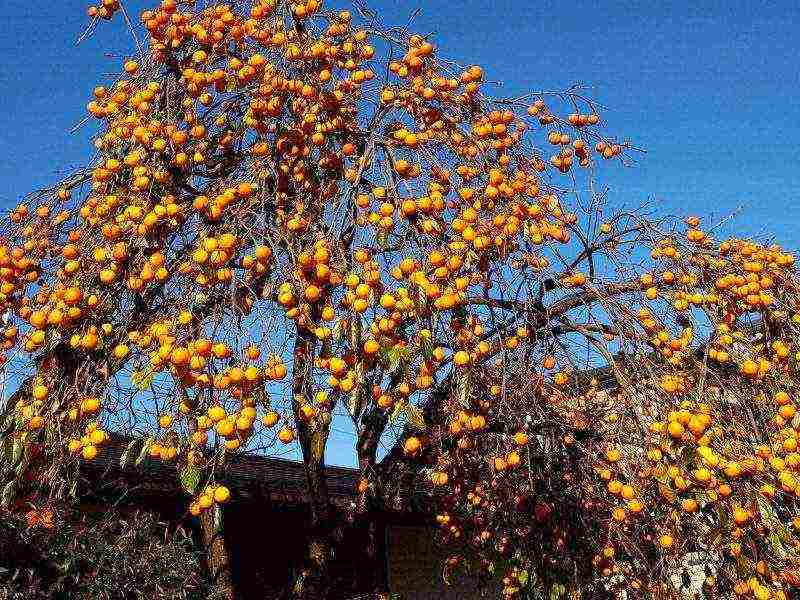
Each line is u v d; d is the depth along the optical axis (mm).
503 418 4430
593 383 4719
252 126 4266
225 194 3754
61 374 3662
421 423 3428
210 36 4258
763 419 4086
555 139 4488
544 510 5309
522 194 3873
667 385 3773
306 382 3709
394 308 3414
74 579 4141
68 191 4238
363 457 5035
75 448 3537
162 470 5902
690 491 3883
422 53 4215
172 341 3381
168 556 4543
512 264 3756
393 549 8531
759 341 4371
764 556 4094
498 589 8352
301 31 4453
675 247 4332
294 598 4922
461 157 4059
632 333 3896
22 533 4062
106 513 4758
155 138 3994
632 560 5379
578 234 4184
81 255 3793
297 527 6992
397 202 3666
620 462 4363
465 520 6156
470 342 3768
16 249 3963
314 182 4293
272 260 3756
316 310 3734
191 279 3643
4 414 3834
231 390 3355
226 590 4770
